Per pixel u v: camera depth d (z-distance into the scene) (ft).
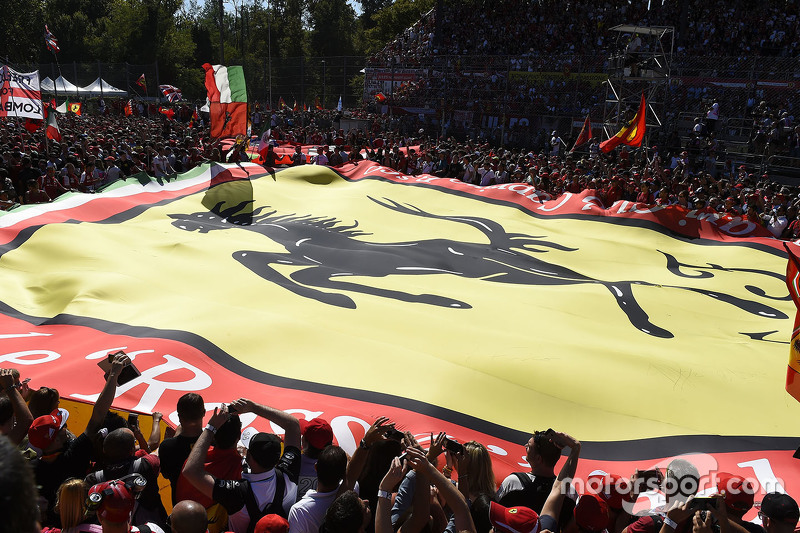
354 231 37.99
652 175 51.52
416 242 36.22
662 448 18.80
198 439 12.39
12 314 25.09
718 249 35.99
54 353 21.57
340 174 47.62
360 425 18.57
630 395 21.20
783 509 11.04
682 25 98.63
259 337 23.13
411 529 11.05
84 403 18.12
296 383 20.72
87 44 206.90
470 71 105.50
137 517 12.87
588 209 40.34
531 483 12.57
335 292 28.35
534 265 33.76
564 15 111.34
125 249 31.58
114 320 24.07
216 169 44.83
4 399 13.89
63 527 10.30
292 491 12.66
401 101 111.96
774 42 94.58
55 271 28.84
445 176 55.16
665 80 75.20
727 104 82.69
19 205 35.76
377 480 12.78
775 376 22.97
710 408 20.79
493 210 41.98
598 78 92.17
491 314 27.04
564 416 20.08
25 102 50.24
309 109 130.82
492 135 99.04
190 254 31.71
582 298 29.27
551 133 93.66
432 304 27.73
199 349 21.89
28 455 13.46
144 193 40.11
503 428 19.25
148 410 18.76
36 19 205.67
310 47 251.60
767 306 29.53
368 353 22.74
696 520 10.02
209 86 51.29
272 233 36.58
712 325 27.32
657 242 37.19
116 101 134.51
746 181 51.26
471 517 10.93
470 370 22.02
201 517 10.21
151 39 205.98
